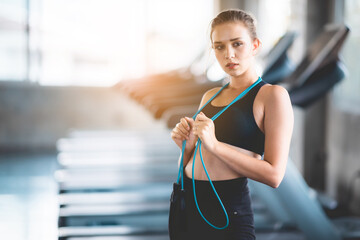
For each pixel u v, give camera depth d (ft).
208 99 5.70
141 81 21.57
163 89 18.88
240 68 5.07
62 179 15.80
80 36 28.04
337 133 16.93
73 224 11.73
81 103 27.20
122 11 28.43
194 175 5.25
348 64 16.11
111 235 10.91
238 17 5.04
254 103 5.08
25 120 26.66
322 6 17.57
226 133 5.09
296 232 11.11
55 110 26.91
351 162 15.79
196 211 5.15
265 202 12.82
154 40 28.76
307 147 17.99
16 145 26.63
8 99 26.43
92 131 26.21
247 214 5.13
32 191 18.45
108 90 27.35
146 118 27.81
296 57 18.45
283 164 4.90
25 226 14.14
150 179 16.15
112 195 14.17
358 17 15.33
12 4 26.37
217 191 5.09
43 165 23.36
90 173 16.71
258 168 4.80
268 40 24.00
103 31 28.35
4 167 22.81
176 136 5.40
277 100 4.97
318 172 18.01
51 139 26.96
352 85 15.81
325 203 14.89
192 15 28.76
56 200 17.17
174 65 28.86
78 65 28.22
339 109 16.72
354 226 13.56
